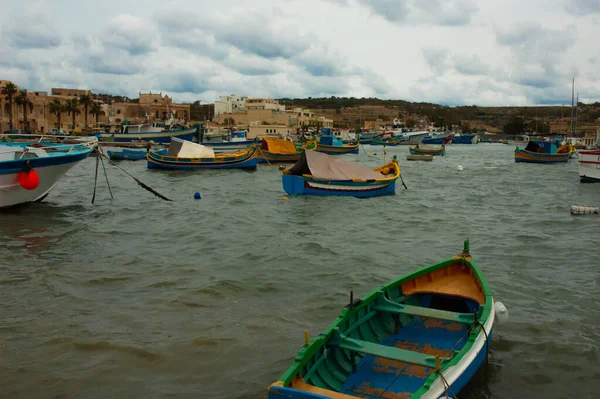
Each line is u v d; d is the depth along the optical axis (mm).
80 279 13930
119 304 12164
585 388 8625
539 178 46375
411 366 8414
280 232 20688
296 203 28547
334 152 81812
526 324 11062
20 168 22906
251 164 49625
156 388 8594
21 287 13211
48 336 10352
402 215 25391
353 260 16266
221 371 9133
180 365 9312
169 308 11938
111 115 144500
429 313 9172
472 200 31312
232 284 13570
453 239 19797
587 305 12281
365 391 7754
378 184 31672
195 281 13867
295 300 12562
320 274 14680
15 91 100938
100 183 38156
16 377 8852
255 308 12008
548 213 26109
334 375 7895
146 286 13453
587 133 168000
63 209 25281
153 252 17031
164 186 36781
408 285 10602
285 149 57781
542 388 8602
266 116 153125
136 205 27328
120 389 8562
